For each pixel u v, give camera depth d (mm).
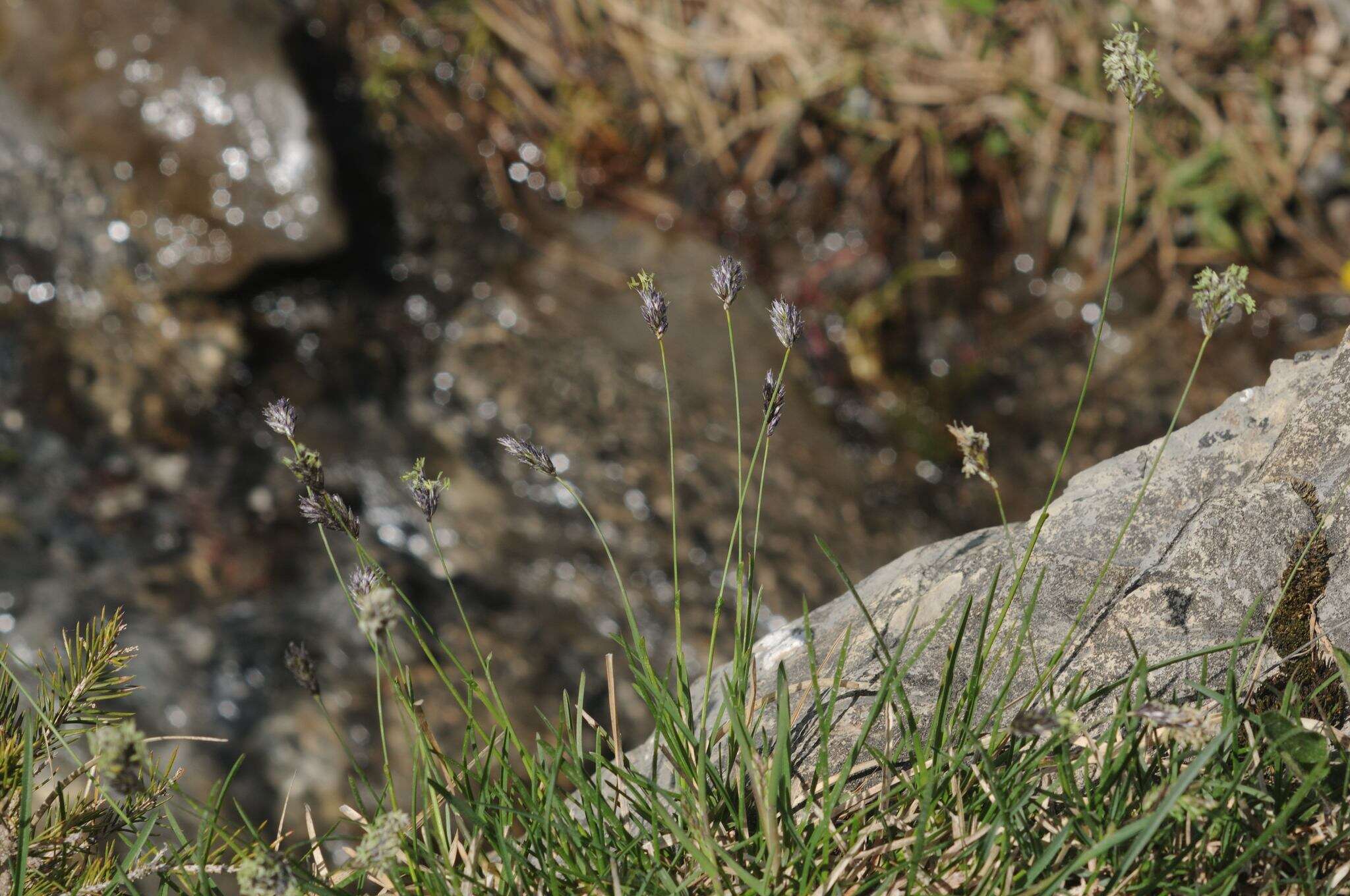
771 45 8227
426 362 7004
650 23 8359
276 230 6965
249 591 5758
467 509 6332
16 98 6953
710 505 6445
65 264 6773
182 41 7086
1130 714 1906
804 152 8102
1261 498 2461
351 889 2336
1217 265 7793
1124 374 7504
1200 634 2391
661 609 6035
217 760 5000
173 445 6434
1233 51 8023
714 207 8055
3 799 2311
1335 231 7844
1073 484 2799
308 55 7570
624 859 2215
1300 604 2377
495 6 8375
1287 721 2018
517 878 2234
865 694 2527
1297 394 2627
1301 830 2092
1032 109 8016
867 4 8344
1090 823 2010
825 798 2156
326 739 5137
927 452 7270
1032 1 8148
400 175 7672
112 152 6973
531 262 7613
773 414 2301
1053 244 7949
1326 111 7844
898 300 7754
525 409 6754
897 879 2137
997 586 2604
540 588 6055
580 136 8148
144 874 2217
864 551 6602
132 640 5336
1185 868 2035
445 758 2324
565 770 2299
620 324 7293
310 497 2219
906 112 8117
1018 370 7586
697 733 2627
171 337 6758
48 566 5613
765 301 7723
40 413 6375
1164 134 7980
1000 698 2186
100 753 1760
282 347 6926
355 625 5668
